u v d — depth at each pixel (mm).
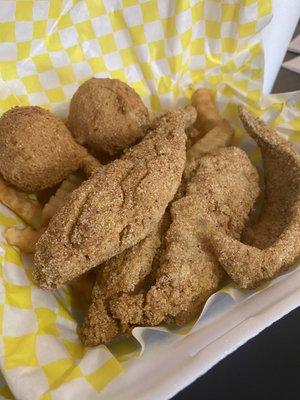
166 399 112
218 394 143
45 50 194
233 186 160
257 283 142
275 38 202
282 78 264
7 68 192
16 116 163
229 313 138
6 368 123
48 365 128
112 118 172
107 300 140
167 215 151
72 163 166
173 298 138
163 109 209
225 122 191
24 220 167
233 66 204
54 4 188
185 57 204
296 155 167
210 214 151
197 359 120
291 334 155
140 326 137
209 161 164
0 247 149
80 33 196
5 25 187
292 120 193
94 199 134
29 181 163
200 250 145
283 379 146
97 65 201
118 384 122
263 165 181
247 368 148
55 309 146
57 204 160
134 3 193
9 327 134
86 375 125
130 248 143
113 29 199
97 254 130
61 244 130
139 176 140
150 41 201
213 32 199
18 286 144
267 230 160
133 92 180
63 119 196
